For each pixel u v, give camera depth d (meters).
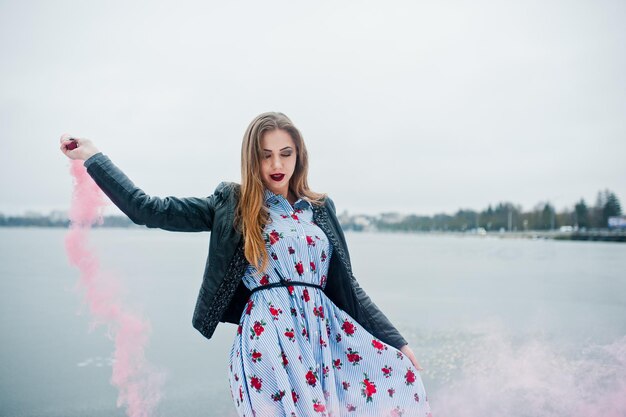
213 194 2.16
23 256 16.75
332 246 2.29
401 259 20.52
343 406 2.11
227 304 2.11
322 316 2.13
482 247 37.91
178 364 4.23
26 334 5.44
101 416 3.07
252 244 2.02
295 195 2.36
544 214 101.44
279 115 2.21
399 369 2.15
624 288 9.85
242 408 1.95
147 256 16.94
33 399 3.42
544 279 11.80
